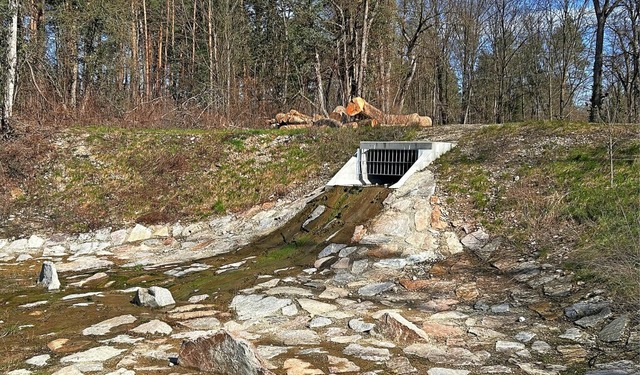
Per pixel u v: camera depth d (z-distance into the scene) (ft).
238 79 93.30
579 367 16.28
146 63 84.23
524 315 21.27
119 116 61.62
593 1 72.69
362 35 73.92
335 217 36.14
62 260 35.35
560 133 38.99
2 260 35.40
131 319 22.30
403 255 29.89
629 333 18.16
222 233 39.55
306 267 30.22
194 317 22.52
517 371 16.16
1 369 16.72
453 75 119.55
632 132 36.06
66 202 44.24
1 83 57.62
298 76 93.66
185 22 104.01
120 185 46.11
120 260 35.06
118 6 80.89
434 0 85.25
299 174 45.32
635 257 22.08
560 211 29.94
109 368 16.79
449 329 20.15
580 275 23.40
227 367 16.07
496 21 97.81
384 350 18.12
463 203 34.06
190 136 51.72
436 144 40.37
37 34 71.20
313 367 16.55
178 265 32.81
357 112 54.03
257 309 23.27
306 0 86.22
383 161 42.16
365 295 25.09
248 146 49.60
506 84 118.42
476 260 28.37
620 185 29.76
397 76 89.45
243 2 102.06
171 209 43.24
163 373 16.35
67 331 20.79
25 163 47.44
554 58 107.76
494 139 41.47
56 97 67.26
